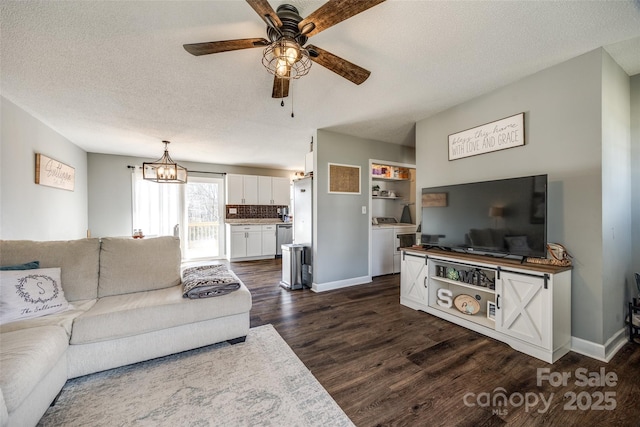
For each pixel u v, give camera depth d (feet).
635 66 7.30
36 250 6.88
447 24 5.49
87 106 9.48
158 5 4.85
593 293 6.66
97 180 16.90
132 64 6.86
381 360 6.62
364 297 11.64
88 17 5.13
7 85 7.88
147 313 6.22
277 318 9.30
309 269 13.12
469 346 7.27
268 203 22.67
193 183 20.62
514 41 6.13
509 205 7.52
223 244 21.63
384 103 9.52
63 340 5.25
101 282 7.34
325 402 5.15
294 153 17.47
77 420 4.69
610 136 6.82
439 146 10.42
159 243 8.38
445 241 9.44
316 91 8.53
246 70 7.20
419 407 5.02
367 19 5.30
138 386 5.60
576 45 6.34
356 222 13.78
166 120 11.05
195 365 6.39
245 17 5.22
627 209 7.60
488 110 8.73
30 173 10.05
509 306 7.21
